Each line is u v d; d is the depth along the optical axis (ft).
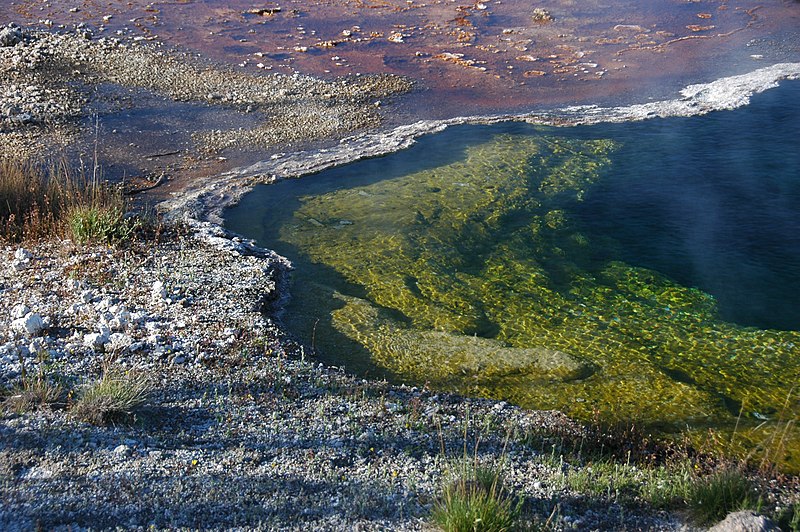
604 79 65.16
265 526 17.63
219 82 60.59
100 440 20.12
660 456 23.65
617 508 20.12
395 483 20.01
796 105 57.62
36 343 25.32
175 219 39.09
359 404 24.66
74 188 38.81
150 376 24.26
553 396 27.53
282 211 42.24
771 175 46.80
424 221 41.22
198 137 50.98
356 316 32.09
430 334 31.09
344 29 77.10
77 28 70.23
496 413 25.52
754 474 22.81
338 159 48.42
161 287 30.66
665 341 31.48
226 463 20.03
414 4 86.94
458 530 17.56
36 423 20.34
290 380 25.50
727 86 61.62
